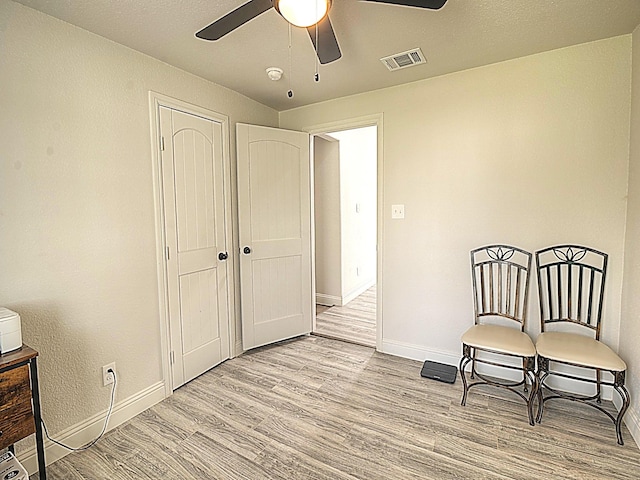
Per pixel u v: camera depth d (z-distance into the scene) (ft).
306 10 4.27
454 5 5.68
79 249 6.23
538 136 7.72
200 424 6.86
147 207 7.39
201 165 8.68
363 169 17.48
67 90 5.97
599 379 7.00
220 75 8.46
